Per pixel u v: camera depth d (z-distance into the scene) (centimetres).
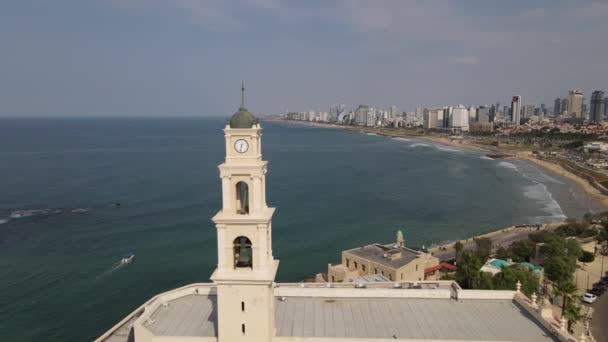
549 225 17188
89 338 9288
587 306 9162
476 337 4756
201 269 13088
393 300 5712
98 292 11450
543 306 5112
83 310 10481
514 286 8169
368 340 4534
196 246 15038
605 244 13488
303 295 5819
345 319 5175
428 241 16275
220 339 4434
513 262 11312
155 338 4597
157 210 19512
